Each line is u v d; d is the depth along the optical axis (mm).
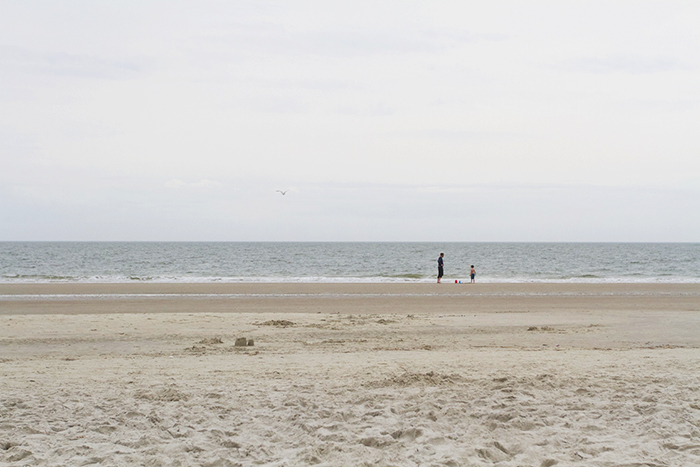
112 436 5488
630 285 32250
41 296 24375
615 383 7246
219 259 80312
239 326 14617
